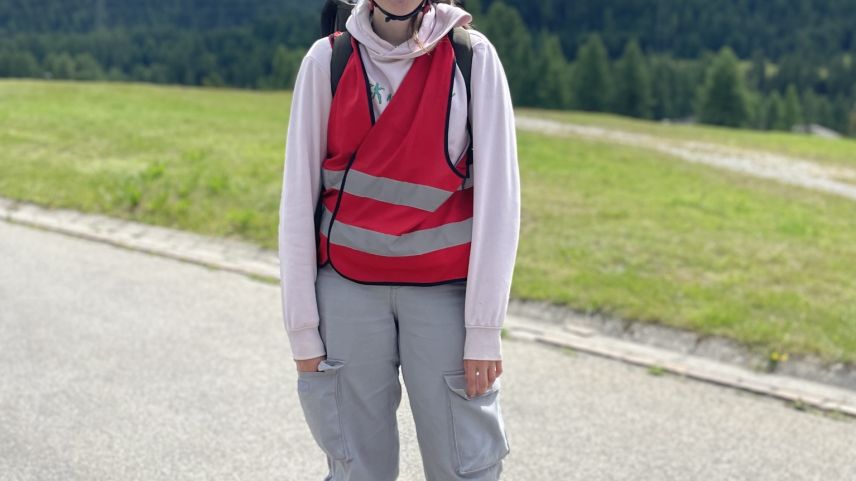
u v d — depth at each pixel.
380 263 2.21
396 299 2.25
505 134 2.16
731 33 157.38
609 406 4.43
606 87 92.50
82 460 3.73
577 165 15.66
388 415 2.38
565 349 5.24
